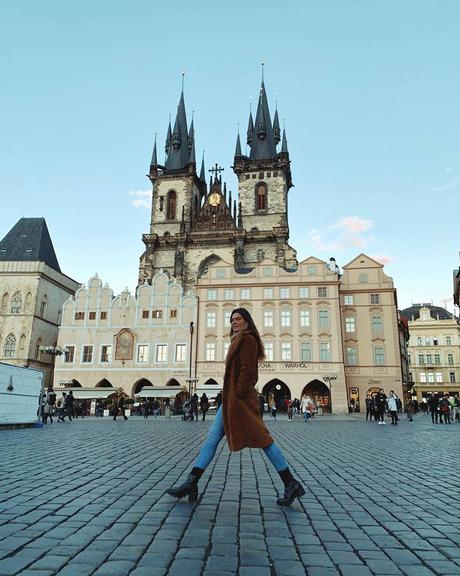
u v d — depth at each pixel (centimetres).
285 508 648
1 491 728
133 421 3572
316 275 6228
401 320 7862
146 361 6184
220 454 1313
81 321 6400
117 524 552
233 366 660
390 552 473
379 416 3616
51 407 3055
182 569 416
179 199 9169
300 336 6050
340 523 576
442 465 1116
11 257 7512
